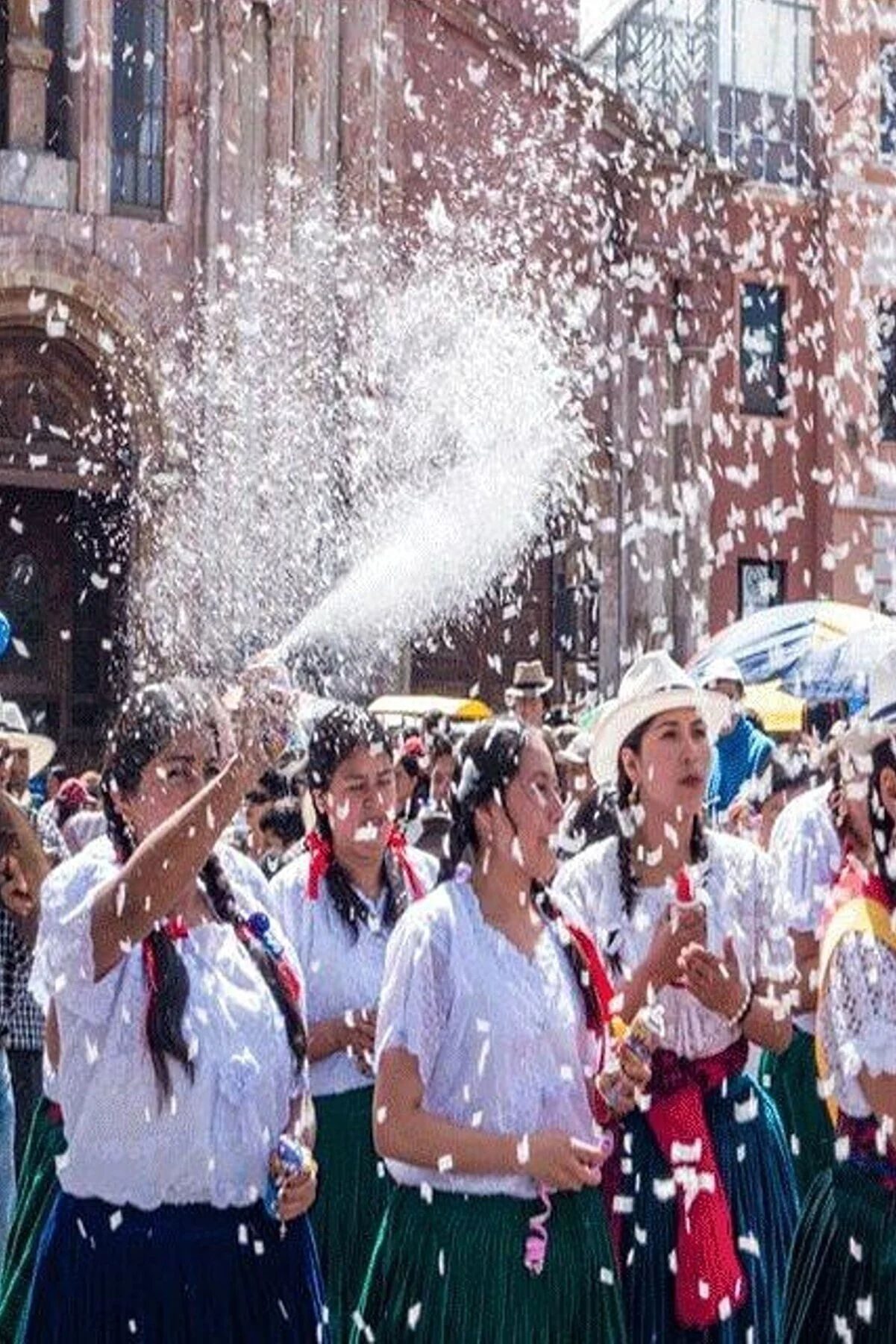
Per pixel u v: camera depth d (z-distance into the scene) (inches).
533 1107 187.8
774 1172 225.0
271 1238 186.7
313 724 247.6
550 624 1094.4
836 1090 174.1
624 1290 216.5
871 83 1203.2
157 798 183.5
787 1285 186.9
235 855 199.8
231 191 1039.0
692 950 205.5
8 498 1051.9
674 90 1210.0
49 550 1058.1
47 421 1033.5
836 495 1184.2
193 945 186.4
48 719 1052.5
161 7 1042.7
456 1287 185.8
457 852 194.5
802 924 248.2
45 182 1013.2
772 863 229.0
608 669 1106.7
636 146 1112.8
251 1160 184.2
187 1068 180.7
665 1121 217.3
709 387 1140.5
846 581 1183.6
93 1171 182.1
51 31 1041.5
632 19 1259.2
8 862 274.4
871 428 1195.3
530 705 585.3
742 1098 223.1
